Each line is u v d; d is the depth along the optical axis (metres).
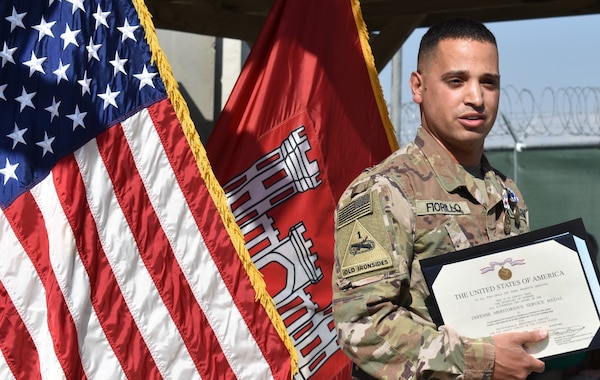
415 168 2.42
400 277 2.24
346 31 4.38
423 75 2.55
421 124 2.57
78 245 3.35
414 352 2.16
